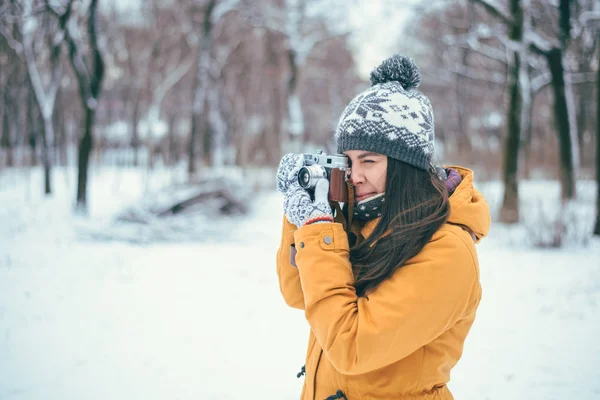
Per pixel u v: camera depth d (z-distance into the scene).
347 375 1.24
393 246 1.16
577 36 13.33
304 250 1.21
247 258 8.07
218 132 23.92
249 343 4.33
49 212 12.45
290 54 22.33
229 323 4.83
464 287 1.13
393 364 1.21
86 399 3.28
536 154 23.28
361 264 1.26
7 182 18.45
